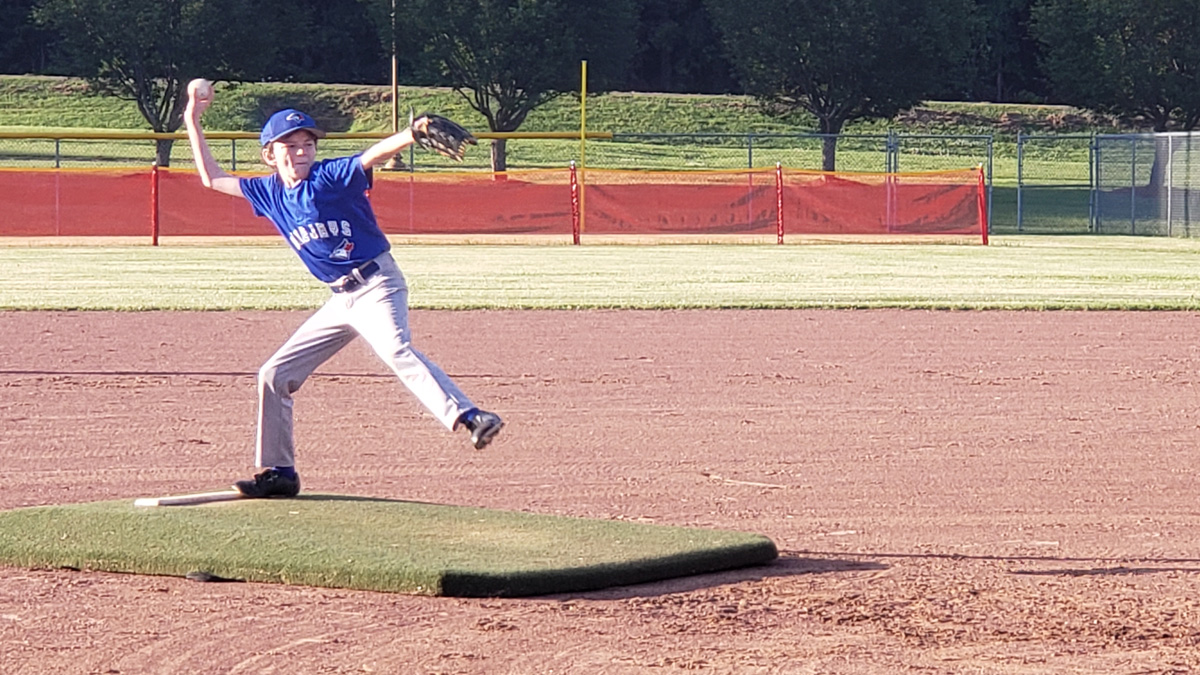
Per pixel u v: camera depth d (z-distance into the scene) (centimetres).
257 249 2973
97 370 1246
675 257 2775
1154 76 5078
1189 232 3628
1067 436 948
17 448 896
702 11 7844
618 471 833
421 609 549
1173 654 498
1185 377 1220
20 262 2573
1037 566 623
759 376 1220
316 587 580
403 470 834
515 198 3547
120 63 5303
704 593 576
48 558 615
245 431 963
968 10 5469
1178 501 761
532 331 1550
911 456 879
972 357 1347
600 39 5447
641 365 1286
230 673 477
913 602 564
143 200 3359
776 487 791
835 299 1894
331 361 1284
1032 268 2495
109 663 488
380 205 3509
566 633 520
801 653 497
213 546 610
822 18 5212
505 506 740
